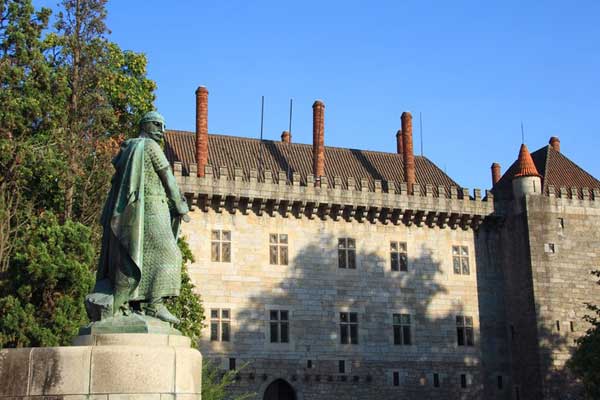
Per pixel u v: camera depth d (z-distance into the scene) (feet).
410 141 189.47
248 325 162.40
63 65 133.90
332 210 173.68
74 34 135.33
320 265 170.50
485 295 182.50
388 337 172.14
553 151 205.26
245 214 167.22
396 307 174.40
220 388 126.52
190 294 130.52
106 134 139.33
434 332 176.04
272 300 165.27
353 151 201.05
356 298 171.73
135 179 40.40
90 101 133.08
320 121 184.55
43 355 35.63
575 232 183.32
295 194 169.58
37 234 102.78
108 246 40.63
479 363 177.68
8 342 94.48
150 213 40.81
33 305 97.30
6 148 108.88
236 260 164.55
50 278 98.17
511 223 185.16
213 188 163.22
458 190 185.47
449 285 180.04
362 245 175.11
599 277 175.42
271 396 164.66
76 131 127.34
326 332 167.53
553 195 184.03
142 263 40.11
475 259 183.93
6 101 110.32
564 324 176.55
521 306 179.83
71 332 95.96
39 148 115.14
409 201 178.40
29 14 117.80
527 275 179.11
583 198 186.19
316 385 164.25
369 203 175.11
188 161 173.17
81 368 35.40
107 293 39.65
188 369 36.88
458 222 183.32
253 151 186.29
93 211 126.11
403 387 170.50
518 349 179.32
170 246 40.86
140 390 35.47
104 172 127.85
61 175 116.98
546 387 171.42
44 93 118.01
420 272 178.29
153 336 37.35
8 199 114.32
